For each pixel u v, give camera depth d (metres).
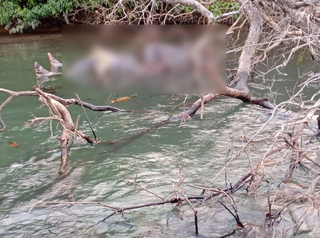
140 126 5.85
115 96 7.32
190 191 3.98
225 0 7.50
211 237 3.26
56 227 3.49
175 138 5.38
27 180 4.36
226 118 6.00
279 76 8.09
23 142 5.37
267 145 4.92
